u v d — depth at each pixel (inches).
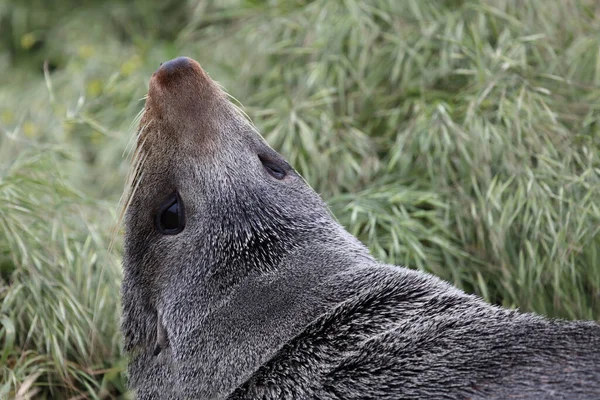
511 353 383.6
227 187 443.8
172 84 456.4
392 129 672.4
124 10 927.7
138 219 457.1
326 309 419.5
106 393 565.0
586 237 573.0
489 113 634.8
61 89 839.1
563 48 668.1
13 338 544.1
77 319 575.8
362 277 432.8
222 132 456.4
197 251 438.6
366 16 710.5
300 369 405.4
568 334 390.3
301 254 438.3
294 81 719.1
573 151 607.2
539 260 579.5
